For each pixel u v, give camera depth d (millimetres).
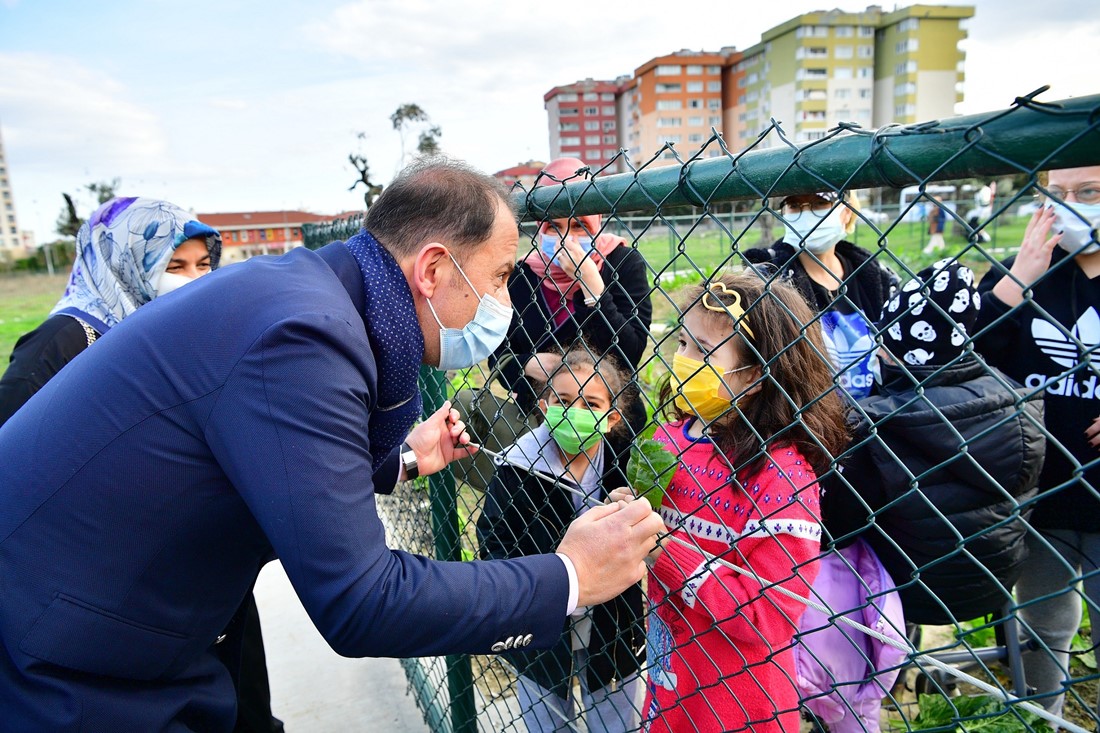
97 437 1109
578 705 2186
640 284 2244
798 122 63406
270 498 988
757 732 1465
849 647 1895
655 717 1546
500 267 1286
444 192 1221
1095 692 2607
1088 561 1936
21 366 1907
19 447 1185
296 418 996
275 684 2986
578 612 1800
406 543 3453
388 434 1347
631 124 74250
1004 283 2154
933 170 784
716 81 68438
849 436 1472
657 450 1319
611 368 1813
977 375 1790
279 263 1198
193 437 1088
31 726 1143
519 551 1878
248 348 1028
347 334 1070
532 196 1566
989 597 1800
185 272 2479
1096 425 1976
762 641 1255
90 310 2229
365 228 1299
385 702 2863
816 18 61688
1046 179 1984
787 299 1395
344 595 977
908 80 62156
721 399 1423
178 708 1287
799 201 2066
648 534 1175
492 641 1066
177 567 1169
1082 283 2021
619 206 1292
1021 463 1646
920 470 1701
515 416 2119
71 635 1123
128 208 2336
